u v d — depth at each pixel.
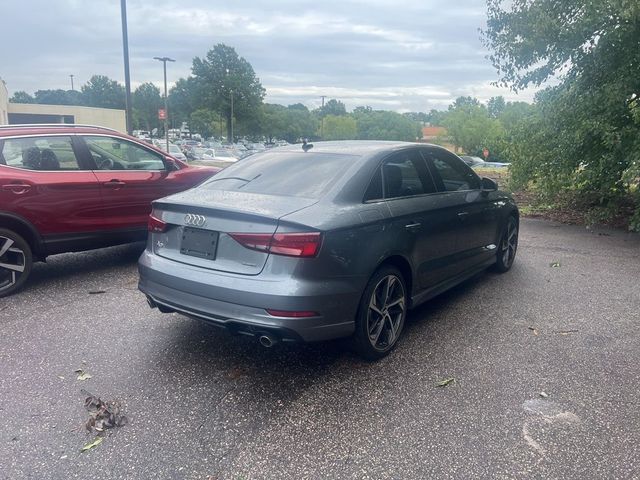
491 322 4.77
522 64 9.75
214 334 4.40
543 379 3.69
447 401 3.38
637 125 8.84
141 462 2.75
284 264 3.31
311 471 2.70
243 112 106.56
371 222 3.73
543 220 10.52
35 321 4.61
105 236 5.96
